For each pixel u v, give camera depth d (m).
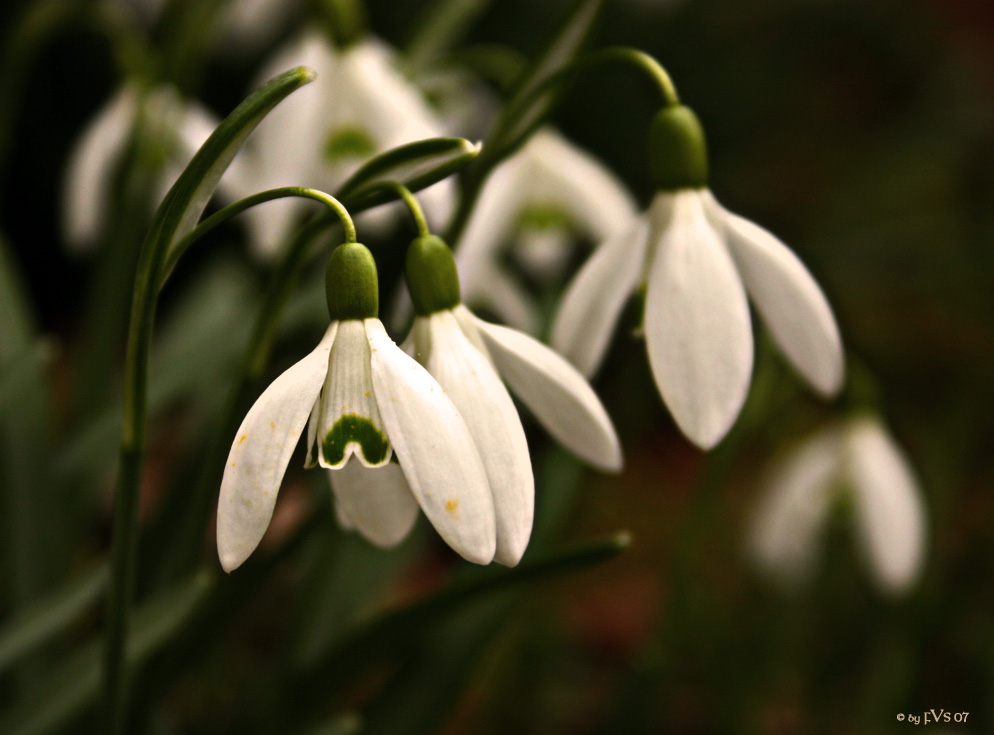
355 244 0.25
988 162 0.92
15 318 0.33
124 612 0.26
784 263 0.27
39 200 1.00
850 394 0.34
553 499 0.32
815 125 1.06
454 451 0.24
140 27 0.44
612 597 0.59
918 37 1.08
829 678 0.44
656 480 0.73
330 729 0.30
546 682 0.45
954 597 0.41
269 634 0.43
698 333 0.26
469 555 0.24
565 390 0.26
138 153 0.33
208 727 0.37
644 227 0.27
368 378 0.25
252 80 0.80
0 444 0.32
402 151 0.26
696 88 0.97
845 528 0.36
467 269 0.33
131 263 0.34
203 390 0.36
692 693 0.44
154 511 0.32
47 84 0.92
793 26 1.05
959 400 0.50
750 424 0.34
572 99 0.77
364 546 0.33
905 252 0.87
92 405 0.35
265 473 0.24
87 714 0.30
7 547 0.32
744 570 0.48
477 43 0.83
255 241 0.32
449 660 0.32
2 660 0.28
